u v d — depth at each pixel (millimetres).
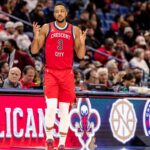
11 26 23547
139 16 30484
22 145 15719
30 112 15906
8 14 24812
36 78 18375
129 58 26609
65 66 14922
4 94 15578
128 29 28375
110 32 28000
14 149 15242
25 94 15875
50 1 27656
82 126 16688
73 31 14992
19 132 15695
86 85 19094
